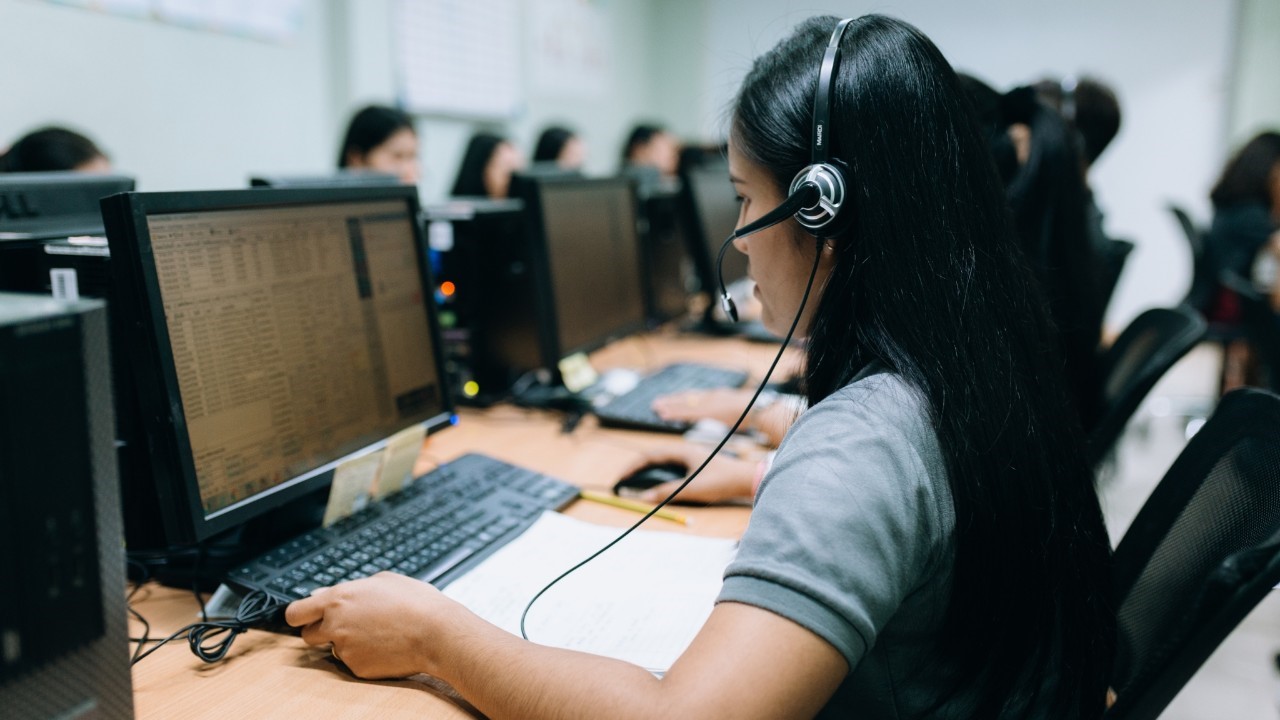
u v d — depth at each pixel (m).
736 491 1.12
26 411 0.44
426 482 1.12
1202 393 4.05
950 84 0.66
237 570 0.83
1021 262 0.71
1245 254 3.34
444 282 1.65
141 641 0.79
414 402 1.15
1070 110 2.04
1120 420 1.22
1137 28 4.73
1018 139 1.46
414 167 3.00
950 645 0.63
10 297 0.49
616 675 0.58
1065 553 0.68
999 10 4.98
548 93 4.84
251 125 3.05
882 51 0.65
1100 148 2.10
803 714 0.52
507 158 3.58
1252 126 4.57
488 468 1.19
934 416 0.60
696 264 2.41
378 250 1.10
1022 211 1.36
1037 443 0.65
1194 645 0.59
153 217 0.78
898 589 0.56
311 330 0.98
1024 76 5.00
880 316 0.63
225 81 2.92
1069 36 4.87
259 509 0.87
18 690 0.45
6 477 0.43
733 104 0.75
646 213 2.35
